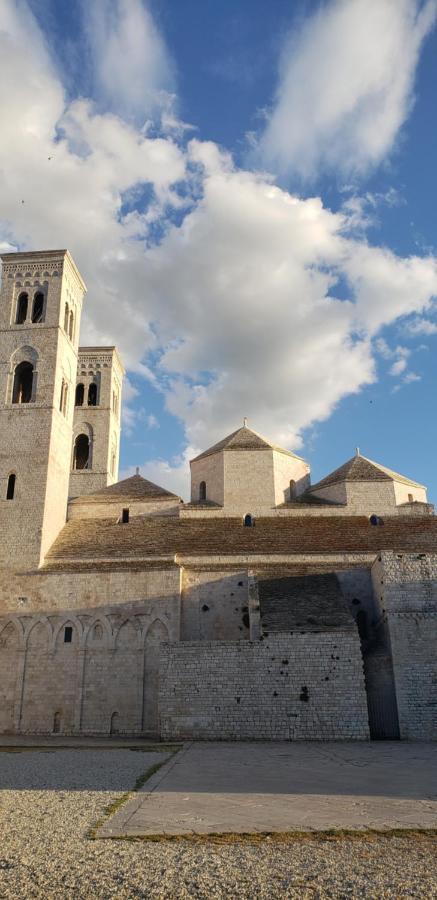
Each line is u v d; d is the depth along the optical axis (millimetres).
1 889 10258
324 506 57719
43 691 46156
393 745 34969
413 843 13000
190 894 10031
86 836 13656
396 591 42281
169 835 13625
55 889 10266
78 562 51125
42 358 57844
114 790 19609
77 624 47719
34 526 51750
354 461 62906
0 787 20453
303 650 40250
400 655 40656
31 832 13984
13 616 48500
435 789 19375
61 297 60375
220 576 49500
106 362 83250
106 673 46188
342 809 16312
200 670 40500
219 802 17359
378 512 57312
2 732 45375
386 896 9930
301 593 45562
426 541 51625
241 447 61125
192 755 30000
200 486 63125
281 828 14250
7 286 61094
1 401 56344
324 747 33906
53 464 55312
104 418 80500
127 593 48250
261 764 26125
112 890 10203
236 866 11461
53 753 32062
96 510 58719
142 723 44656
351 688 39219
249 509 58219
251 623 43094
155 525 56344
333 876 10922
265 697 39625
